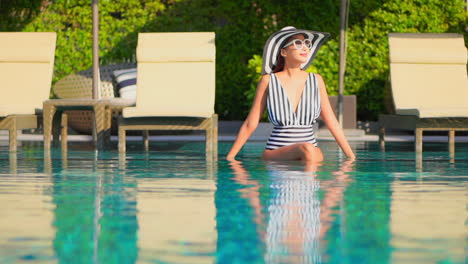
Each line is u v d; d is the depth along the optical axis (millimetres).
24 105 6254
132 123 5793
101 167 4055
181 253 1555
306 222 1962
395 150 6047
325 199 2475
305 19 10406
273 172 3648
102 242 1681
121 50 10562
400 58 6777
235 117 10789
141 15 10570
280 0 10438
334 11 10297
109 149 6316
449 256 1511
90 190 2799
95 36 7039
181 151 5926
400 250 1577
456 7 10164
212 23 10633
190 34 6625
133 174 3553
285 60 4898
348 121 9156
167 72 6406
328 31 10312
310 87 4816
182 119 5777
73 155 5305
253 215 2090
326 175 3471
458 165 4203
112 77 9062
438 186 2943
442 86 6680
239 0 10477
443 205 2316
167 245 1644
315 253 1545
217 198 2502
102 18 10562
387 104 9070
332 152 5688
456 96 6641
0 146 6816
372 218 2029
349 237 1732
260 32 10539
